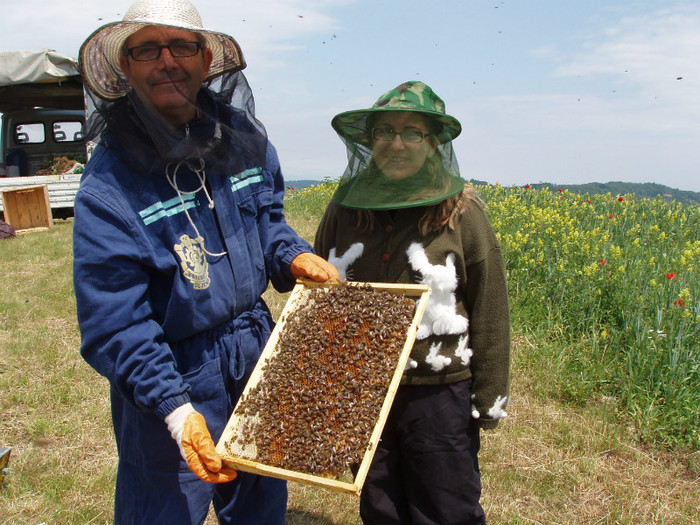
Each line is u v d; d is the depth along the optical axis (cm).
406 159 273
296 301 275
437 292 281
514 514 377
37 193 1374
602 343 561
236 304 267
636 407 474
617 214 978
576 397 506
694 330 501
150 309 246
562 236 738
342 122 286
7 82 1290
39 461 435
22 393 532
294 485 417
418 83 274
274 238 294
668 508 382
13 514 381
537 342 580
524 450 445
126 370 233
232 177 270
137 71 237
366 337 253
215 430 264
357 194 285
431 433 285
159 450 254
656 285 573
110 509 387
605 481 409
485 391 288
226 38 251
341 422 233
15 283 888
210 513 382
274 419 240
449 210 281
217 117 262
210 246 258
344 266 301
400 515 301
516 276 693
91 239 235
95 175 241
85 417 500
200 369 258
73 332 686
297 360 254
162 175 247
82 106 1673
